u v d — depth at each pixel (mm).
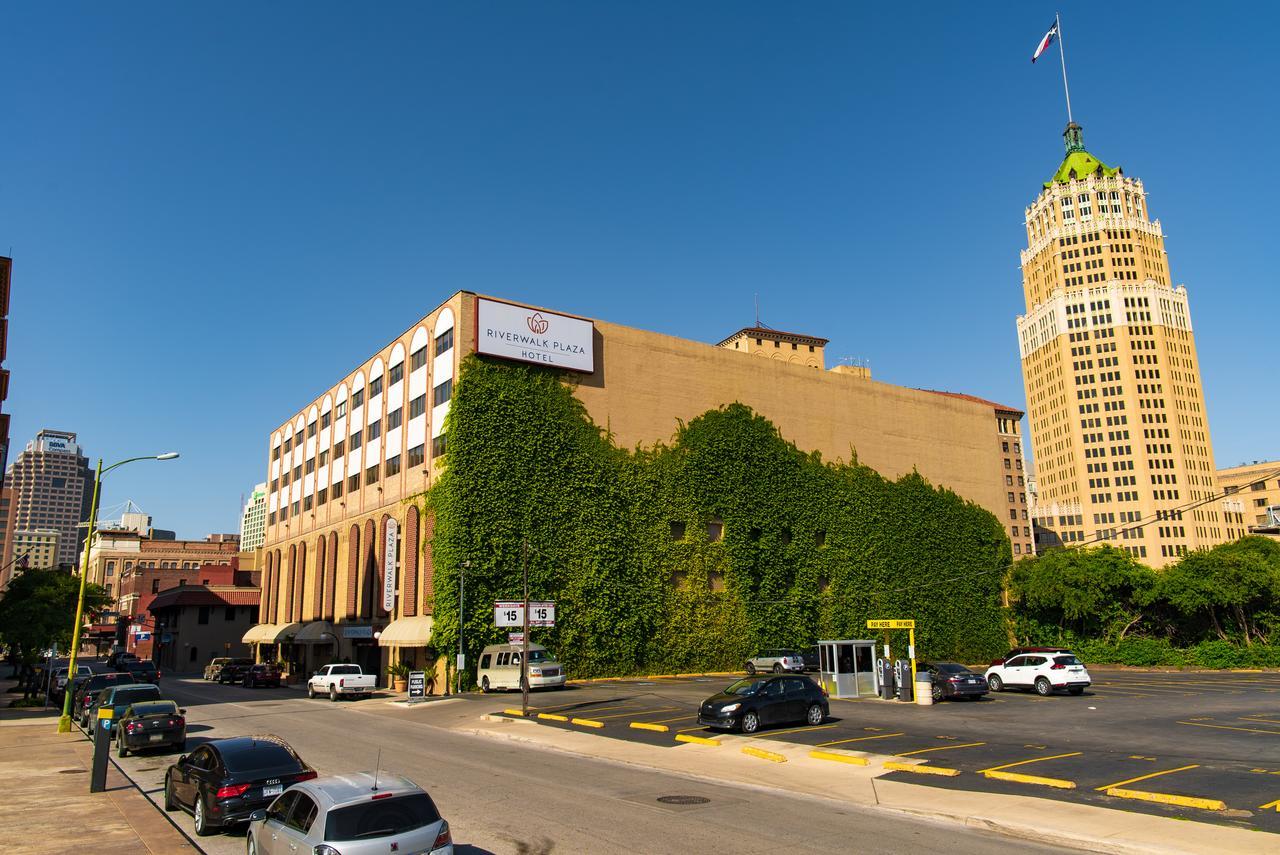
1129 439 153750
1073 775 17922
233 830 14961
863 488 67750
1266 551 72375
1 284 54062
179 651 93250
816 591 62500
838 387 69125
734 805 15805
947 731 25500
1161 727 25797
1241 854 11781
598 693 40031
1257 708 30969
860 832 13656
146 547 152250
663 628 53125
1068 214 166500
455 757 22625
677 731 26375
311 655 68312
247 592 96750
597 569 50531
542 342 51719
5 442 66562
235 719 35031
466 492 46812
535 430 50281
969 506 74500
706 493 57688
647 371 57281
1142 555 149750
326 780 11055
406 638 47812
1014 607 73875
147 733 24734
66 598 67250
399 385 57562
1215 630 66688
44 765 23656
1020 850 12523
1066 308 163375
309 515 73250
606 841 13094
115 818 16203
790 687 27078
